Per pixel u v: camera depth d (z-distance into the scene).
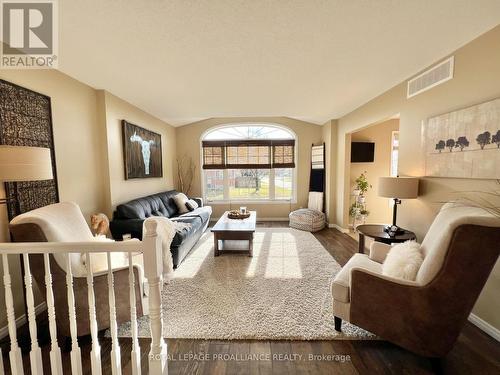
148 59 2.42
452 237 1.31
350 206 5.00
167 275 2.70
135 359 1.36
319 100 3.87
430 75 2.49
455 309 1.38
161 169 5.04
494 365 1.60
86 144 2.94
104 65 2.51
